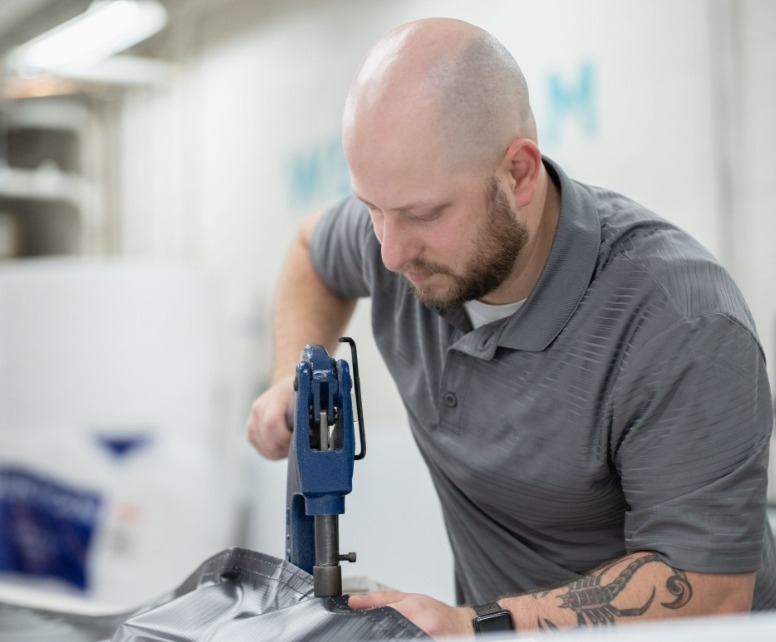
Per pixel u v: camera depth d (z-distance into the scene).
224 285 5.13
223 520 3.41
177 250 5.50
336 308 1.62
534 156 1.06
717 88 2.82
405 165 0.98
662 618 0.97
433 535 2.13
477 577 1.41
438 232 1.02
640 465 1.06
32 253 6.68
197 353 3.47
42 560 3.42
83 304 3.32
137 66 5.36
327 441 0.96
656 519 1.03
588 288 1.12
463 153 0.99
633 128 3.07
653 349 1.05
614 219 1.17
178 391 3.40
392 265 1.05
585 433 1.12
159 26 4.98
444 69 1.00
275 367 1.52
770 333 2.72
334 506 0.95
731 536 0.98
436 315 1.32
